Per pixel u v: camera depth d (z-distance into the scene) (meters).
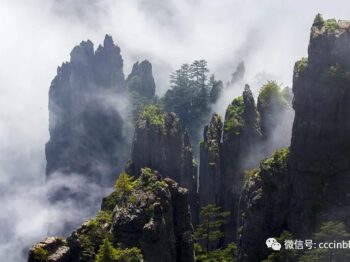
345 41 85.38
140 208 92.12
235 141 123.38
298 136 88.06
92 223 93.25
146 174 97.94
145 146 121.38
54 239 90.00
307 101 87.25
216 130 128.38
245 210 96.06
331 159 85.69
